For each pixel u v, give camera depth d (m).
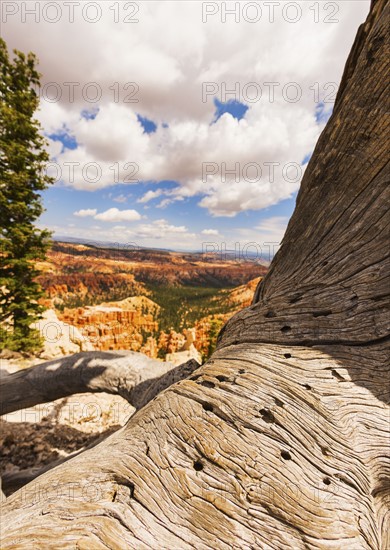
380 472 2.24
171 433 2.28
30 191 17.95
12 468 8.72
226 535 1.74
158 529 1.75
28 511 1.92
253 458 2.04
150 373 8.02
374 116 3.46
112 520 1.76
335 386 2.59
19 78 18.14
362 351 2.84
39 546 1.63
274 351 2.96
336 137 4.07
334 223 3.80
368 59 3.67
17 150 17.33
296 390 2.49
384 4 3.74
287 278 4.03
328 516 1.86
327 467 2.11
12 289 17.38
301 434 2.22
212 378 2.73
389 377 2.67
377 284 3.05
